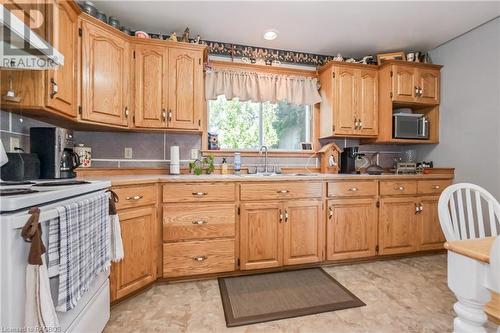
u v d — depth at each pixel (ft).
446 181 8.96
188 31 7.81
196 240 6.79
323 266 7.98
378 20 7.65
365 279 7.05
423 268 7.82
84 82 6.02
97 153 7.84
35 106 4.63
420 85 9.36
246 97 9.00
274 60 9.54
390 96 9.15
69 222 3.18
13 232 2.51
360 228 8.11
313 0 6.68
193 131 7.95
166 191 6.61
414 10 7.15
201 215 6.80
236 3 6.77
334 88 9.08
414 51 9.88
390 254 8.43
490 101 7.95
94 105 6.25
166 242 6.61
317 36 8.60
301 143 9.89
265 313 5.39
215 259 6.88
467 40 8.54
